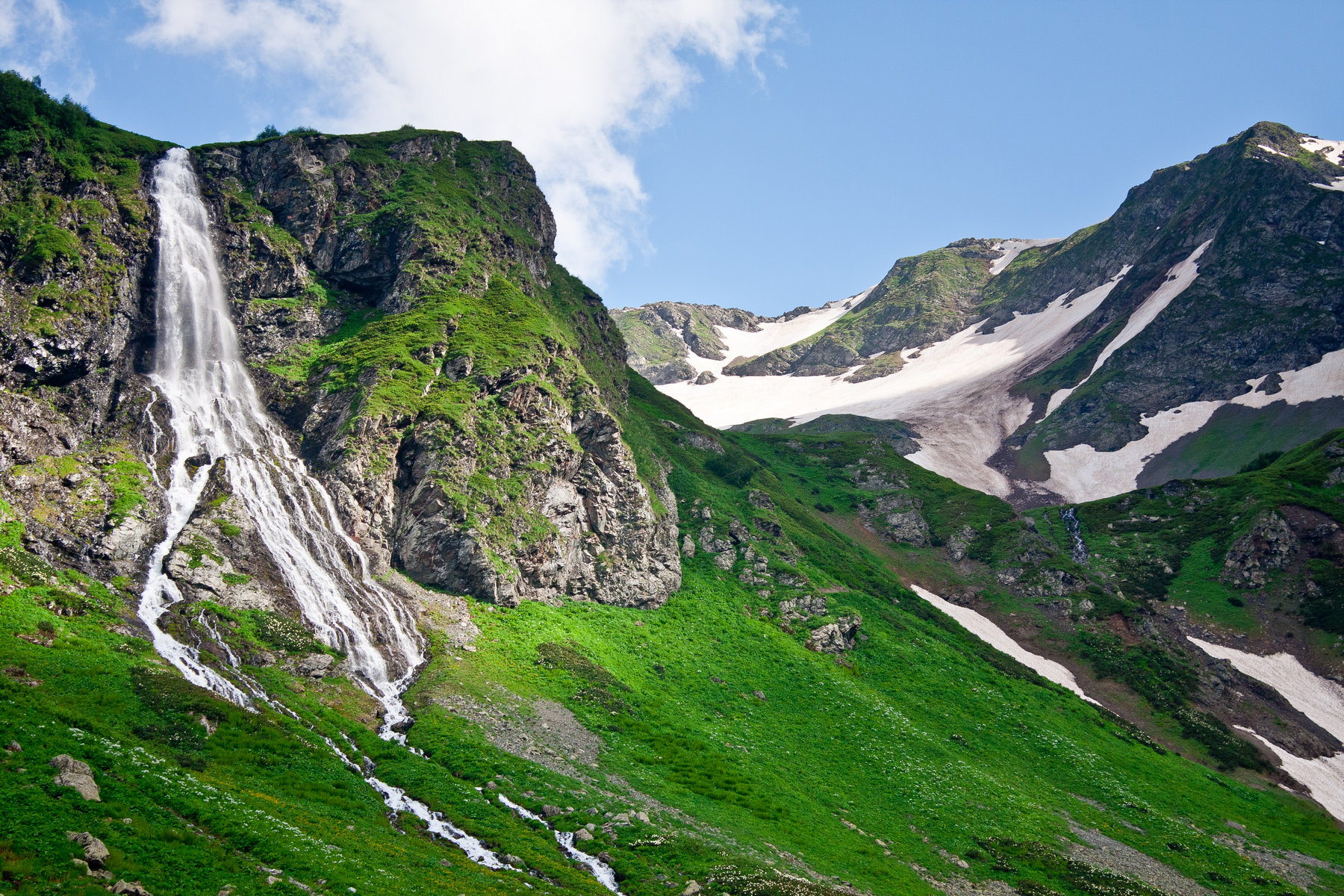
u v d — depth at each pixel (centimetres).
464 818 5638
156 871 3712
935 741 9844
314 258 12069
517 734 7125
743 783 7419
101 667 5684
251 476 8806
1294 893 7988
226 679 6438
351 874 4194
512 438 10700
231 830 4281
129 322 9525
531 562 9900
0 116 9719
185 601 7162
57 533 7094
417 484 9631
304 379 10512
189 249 10706
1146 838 8750
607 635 9956
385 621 8194
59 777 4109
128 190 10412
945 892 6397
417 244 12412
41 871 3375
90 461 8075
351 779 5678
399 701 7312
